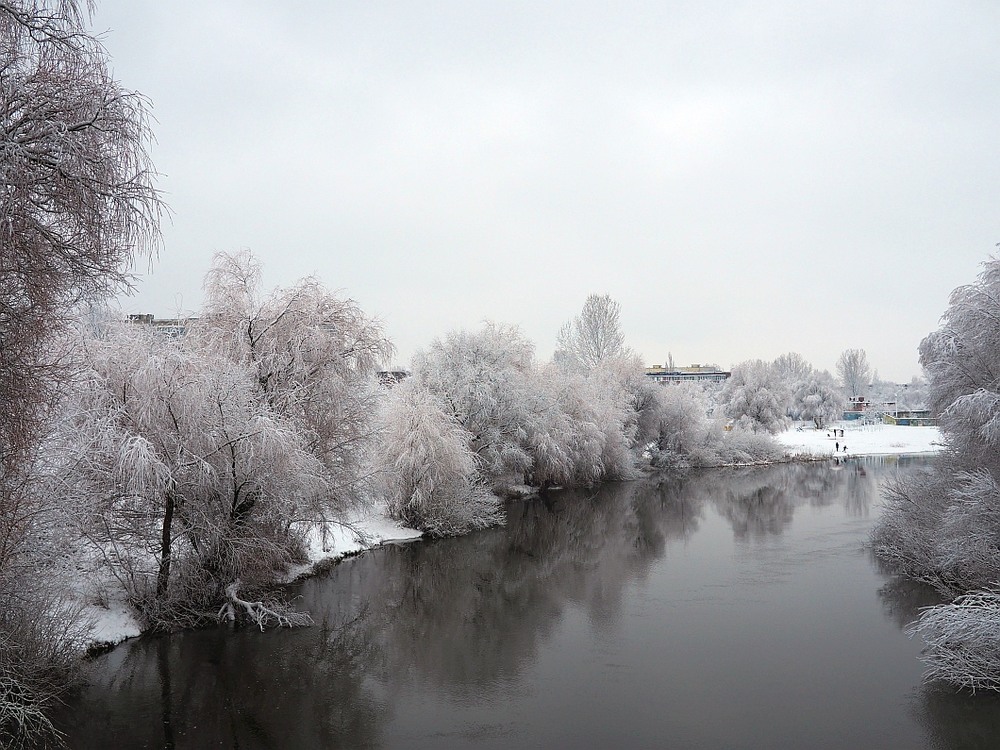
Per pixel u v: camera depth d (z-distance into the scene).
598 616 16.22
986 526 15.73
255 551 15.80
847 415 122.31
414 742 9.98
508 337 38.53
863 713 10.88
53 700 10.98
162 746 9.84
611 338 65.56
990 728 10.35
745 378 77.94
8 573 10.45
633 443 52.34
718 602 17.31
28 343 8.28
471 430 33.88
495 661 13.30
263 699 11.48
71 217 7.84
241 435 14.59
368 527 25.27
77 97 7.66
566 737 10.12
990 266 17.70
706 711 10.98
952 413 16.39
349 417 19.30
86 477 13.01
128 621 14.20
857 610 16.45
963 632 11.99
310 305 18.83
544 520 30.25
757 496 37.69
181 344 16.33
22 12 7.31
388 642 14.40
